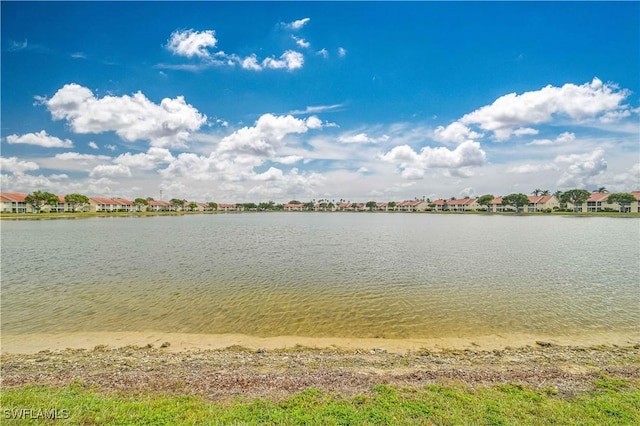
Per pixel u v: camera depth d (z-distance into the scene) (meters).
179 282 20.22
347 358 10.25
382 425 5.82
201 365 9.57
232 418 6.00
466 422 5.93
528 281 20.36
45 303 16.12
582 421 6.00
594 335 12.32
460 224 77.38
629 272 22.88
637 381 7.92
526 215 125.38
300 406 6.49
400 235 50.19
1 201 115.69
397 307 15.55
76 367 9.38
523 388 7.45
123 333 12.61
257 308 15.46
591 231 55.09
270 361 9.98
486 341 11.80
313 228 67.38
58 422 5.81
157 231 58.38
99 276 21.86
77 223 81.38
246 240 43.81
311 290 18.42
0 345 11.43
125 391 7.28
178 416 6.05
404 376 8.34
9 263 26.53
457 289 18.56
